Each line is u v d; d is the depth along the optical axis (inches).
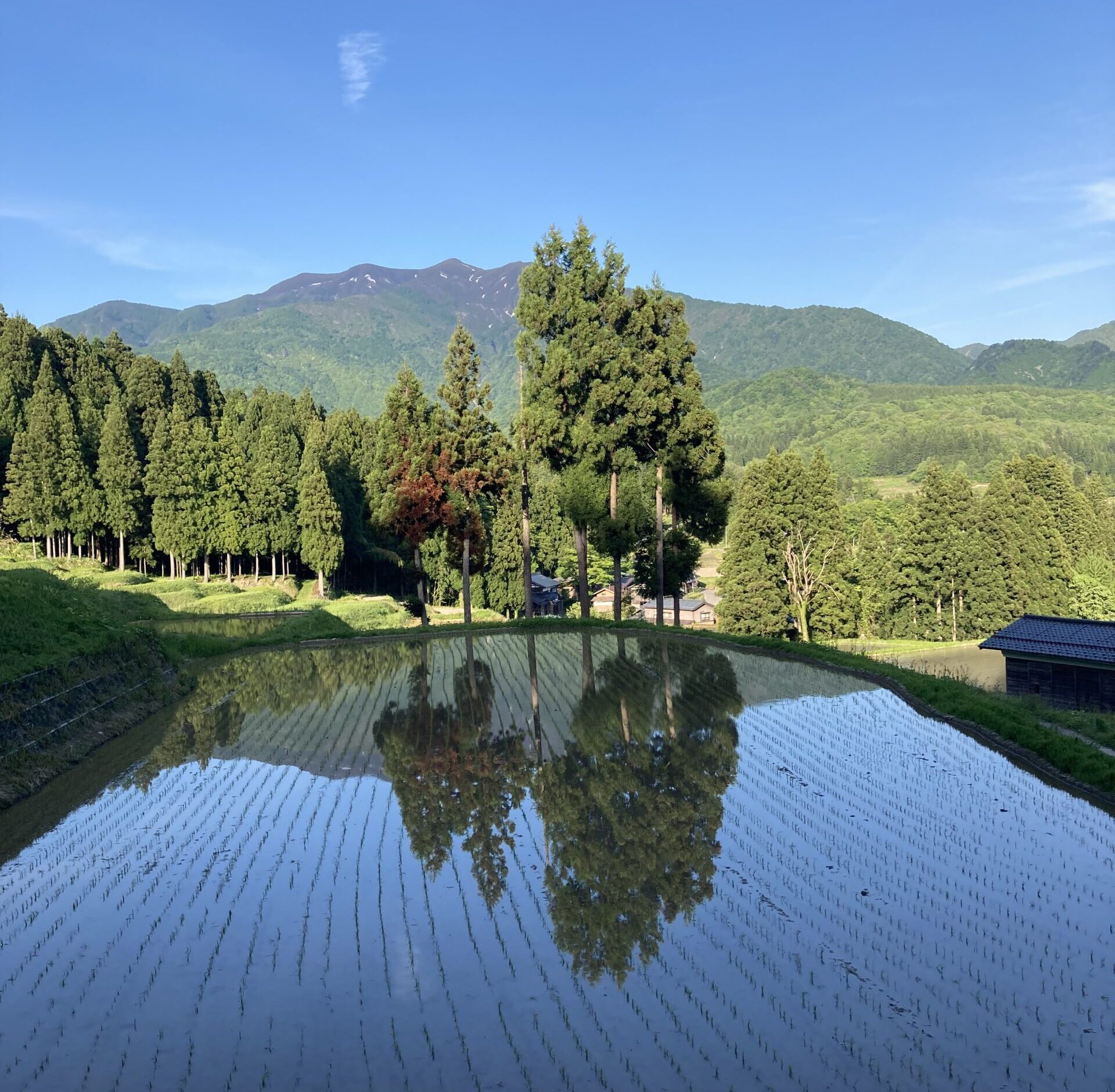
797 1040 344.5
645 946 423.5
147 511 2888.8
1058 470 3088.1
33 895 496.1
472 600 3221.0
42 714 790.5
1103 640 1131.9
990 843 554.3
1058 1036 345.7
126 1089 320.2
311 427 3688.5
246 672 1240.8
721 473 1667.1
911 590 2778.1
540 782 695.1
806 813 610.5
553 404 1572.3
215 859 548.1
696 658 1280.8
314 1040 349.7
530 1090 314.8
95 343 3890.3
